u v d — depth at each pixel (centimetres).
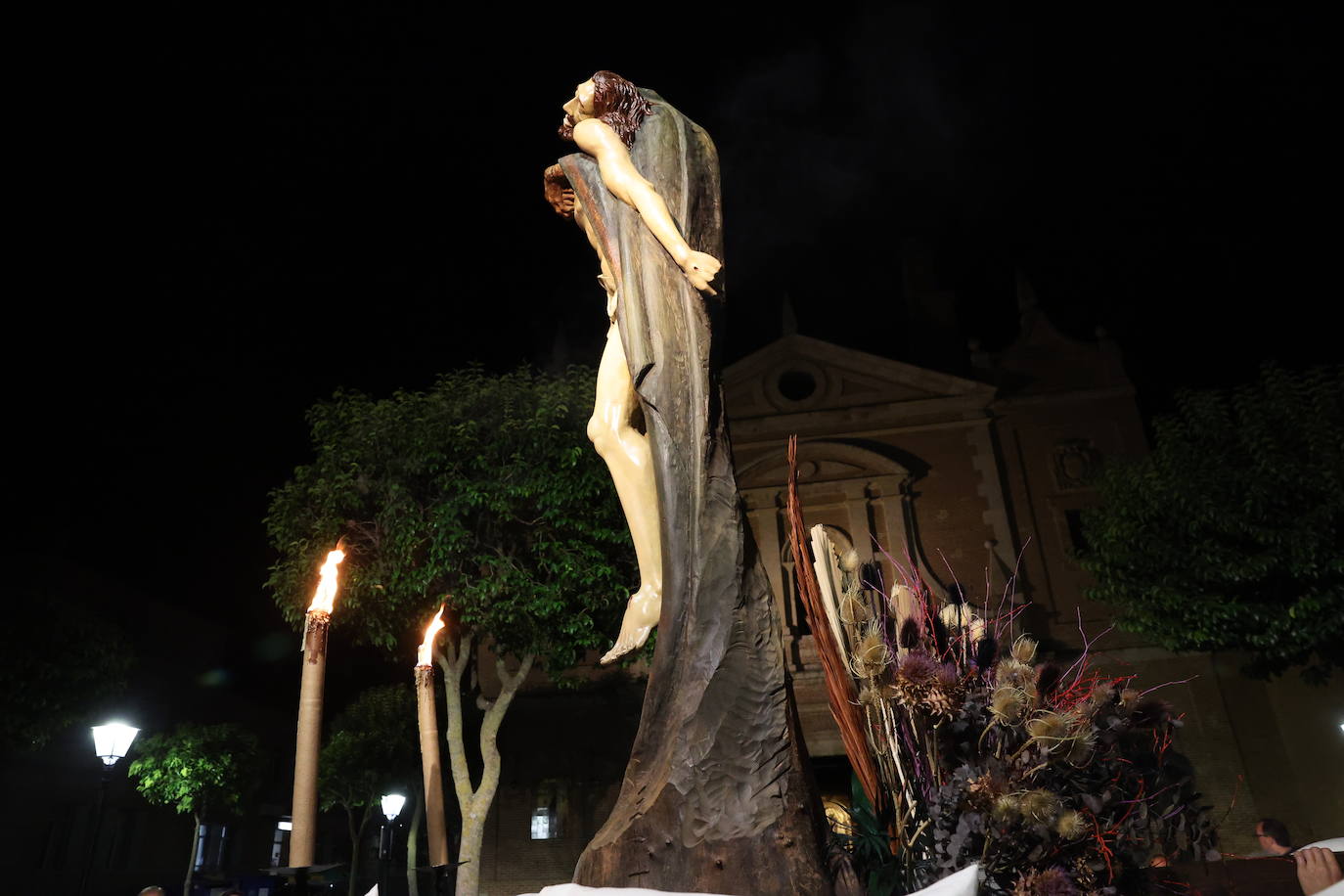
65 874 1803
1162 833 174
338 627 1356
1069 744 169
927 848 167
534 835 1844
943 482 1931
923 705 176
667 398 190
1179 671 1719
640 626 195
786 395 2116
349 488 1302
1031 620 1794
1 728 1377
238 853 2352
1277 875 162
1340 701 1614
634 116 222
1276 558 1366
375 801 1884
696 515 183
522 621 1267
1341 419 1399
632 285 200
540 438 1297
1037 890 153
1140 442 1930
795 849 160
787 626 1734
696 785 165
